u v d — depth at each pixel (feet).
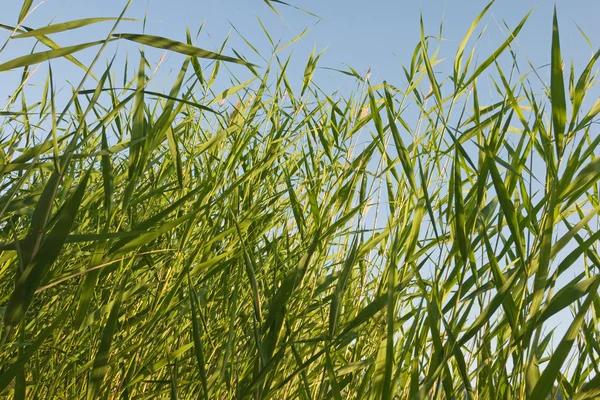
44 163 6.91
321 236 7.89
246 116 9.30
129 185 6.94
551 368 5.96
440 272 6.79
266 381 6.82
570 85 6.98
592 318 7.40
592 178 6.39
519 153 7.11
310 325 8.07
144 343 7.14
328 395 7.74
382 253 8.53
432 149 7.98
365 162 8.67
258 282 8.32
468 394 6.43
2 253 6.70
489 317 6.45
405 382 7.52
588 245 6.39
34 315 8.08
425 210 7.17
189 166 8.34
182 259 7.91
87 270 6.48
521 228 6.71
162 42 6.36
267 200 8.79
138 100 6.86
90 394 6.49
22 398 6.38
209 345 8.05
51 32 6.17
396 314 7.66
